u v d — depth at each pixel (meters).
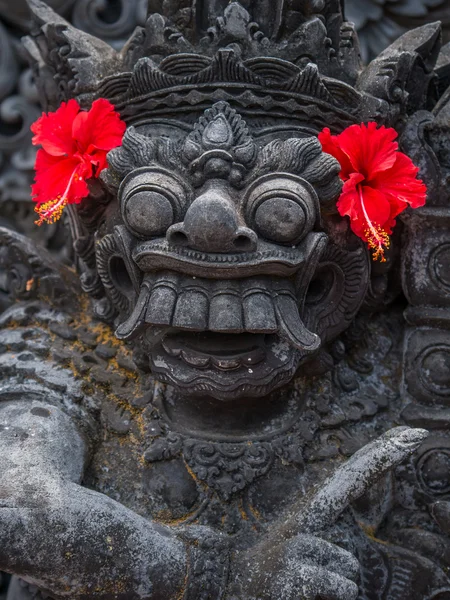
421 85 1.94
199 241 1.72
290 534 1.75
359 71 1.90
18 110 2.32
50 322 1.96
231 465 1.83
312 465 1.86
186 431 1.87
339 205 1.77
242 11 1.83
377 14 2.34
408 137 1.88
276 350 1.80
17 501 1.70
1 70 2.32
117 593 1.70
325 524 1.76
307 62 1.84
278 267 1.75
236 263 1.73
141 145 1.77
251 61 1.79
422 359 1.91
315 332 1.84
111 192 1.80
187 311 1.74
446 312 1.90
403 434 1.77
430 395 1.90
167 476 1.84
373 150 1.79
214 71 1.79
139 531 1.72
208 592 1.73
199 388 1.79
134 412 1.89
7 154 2.33
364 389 1.93
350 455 1.86
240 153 1.76
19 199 2.32
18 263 2.00
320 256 1.77
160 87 1.81
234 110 1.78
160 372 1.81
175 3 1.86
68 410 1.85
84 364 1.91
